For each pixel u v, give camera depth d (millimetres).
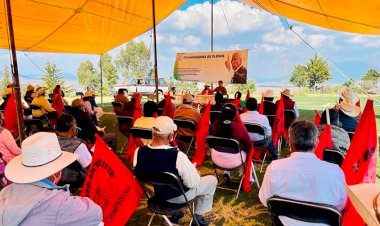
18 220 1081
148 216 2863
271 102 4906
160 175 2018
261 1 4988
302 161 1565
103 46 9172
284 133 4930
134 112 4473
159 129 2068
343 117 3246
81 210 1243
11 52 3143
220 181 3721
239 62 8773
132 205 2283
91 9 5879
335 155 2256
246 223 2721
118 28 7391
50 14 5762
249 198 3215
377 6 3664
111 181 2152
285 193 1582
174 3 6449
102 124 7848
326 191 1507
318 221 1476
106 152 2129
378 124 7227
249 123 3559
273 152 4309
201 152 4258
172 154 2049
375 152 1772
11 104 3930
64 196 1227
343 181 1523
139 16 6762
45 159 1254
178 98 8531
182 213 2771
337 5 3957
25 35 7082
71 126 2557
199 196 2473
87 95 6504
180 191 2158
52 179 1312
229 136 3045
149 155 2068
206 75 9312
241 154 3020
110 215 2141
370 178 1782
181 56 9625
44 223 1130
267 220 2766
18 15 5539
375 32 4961
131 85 20250
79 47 9000
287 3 4488
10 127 3967
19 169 1222
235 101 5797
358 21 4434
